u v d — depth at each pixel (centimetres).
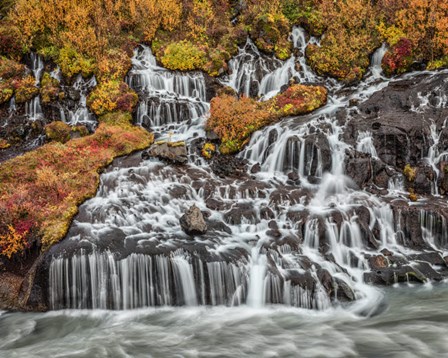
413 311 815
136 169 1276
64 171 1215
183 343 759
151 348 746
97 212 1051
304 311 845
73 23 1802
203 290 886
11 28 1809
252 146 1413
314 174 1266
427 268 936
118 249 905
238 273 886
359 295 868
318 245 998
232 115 1464
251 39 1909
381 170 1217
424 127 1245
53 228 966
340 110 1461
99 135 1417
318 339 751
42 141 1503
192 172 1288
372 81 1688
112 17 1898
